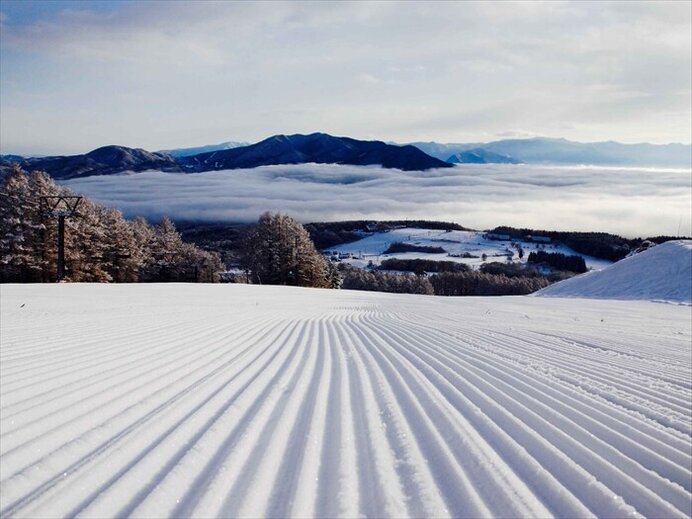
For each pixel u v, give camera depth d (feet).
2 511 7.48
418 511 7.88
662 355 26.61
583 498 8.44
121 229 166.81
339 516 7.64
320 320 42.19
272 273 182.29
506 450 10.57
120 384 15.14
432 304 80.64
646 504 8.34
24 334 24.86
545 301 98.73
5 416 11.78
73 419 11.73
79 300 54.13
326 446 10.59
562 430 11.99
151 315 38.75
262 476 8.97
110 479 8.65
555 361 22.53
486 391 15.83
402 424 12.19
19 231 123.44
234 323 35.60
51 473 8.85
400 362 20.95
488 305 81.41
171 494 8.16
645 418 13.21
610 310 76.74
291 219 190.90
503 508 8.04
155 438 10.68
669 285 111.24
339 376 17.75
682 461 10.25
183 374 16.98
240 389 15.23
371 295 112.78
